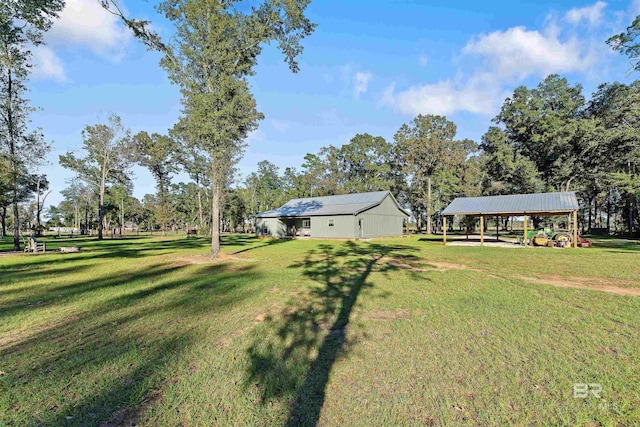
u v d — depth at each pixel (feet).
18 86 56.80
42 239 109.50
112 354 12.19
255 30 42.34
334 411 8.52
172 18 40.55
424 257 44.14
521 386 9.71
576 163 93.40
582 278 27.40
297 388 9.66
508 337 13.60
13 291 23.53
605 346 12.62
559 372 10.54
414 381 10.03
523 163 96.32
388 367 10.98
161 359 11.71
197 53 41.16
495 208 65.00
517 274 29.66
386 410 8.54
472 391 9.46
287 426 7.93
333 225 89.10
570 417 8.25
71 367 11.12
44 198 140.97
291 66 47.42
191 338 13.82
